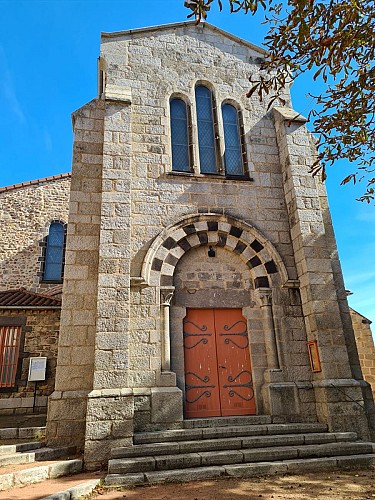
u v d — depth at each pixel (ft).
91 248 28.81
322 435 24.75
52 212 58.03
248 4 15.92
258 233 32.27
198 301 30.17
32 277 53.67
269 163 35.37
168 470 20.61
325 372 27.61
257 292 30.94
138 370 26.40
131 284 28.04
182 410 25.98
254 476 20.63
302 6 16.61
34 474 19.45
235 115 37.47
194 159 33.73
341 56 18.65
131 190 30.99
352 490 17.97
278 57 19.40
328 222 34.19
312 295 29.50
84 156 31.27
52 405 24.82
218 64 37.99
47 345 39.86
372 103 20.95
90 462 22.21
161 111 34.30
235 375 29.22
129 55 35.37
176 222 30.81
